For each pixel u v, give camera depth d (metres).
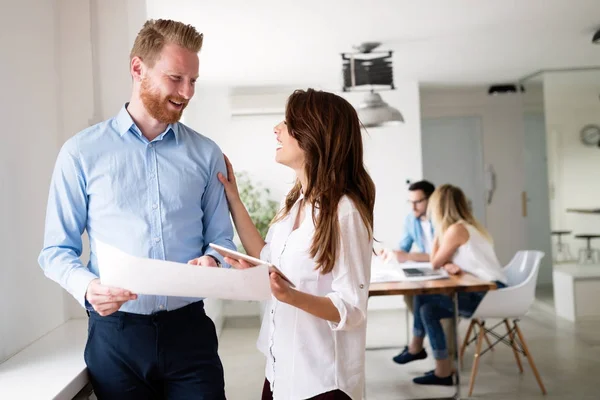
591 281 5.98
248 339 5.62
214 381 1.80
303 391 1.64
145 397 1.75
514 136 7.89
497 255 8.02
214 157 1.86
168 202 1.74
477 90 7.77
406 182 6.66
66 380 1.67
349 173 1.72
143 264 1.33
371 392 4.07
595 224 6.52
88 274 1.58
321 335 1.66
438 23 4.28
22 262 2.08
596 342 5.12
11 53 2.04
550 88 6.46
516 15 4.19
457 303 3.76
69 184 1.70
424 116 7.85
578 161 6.52
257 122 6.64
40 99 2.29
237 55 5.01
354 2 3.70
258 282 1.39
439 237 4.23
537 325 5.86
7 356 1.93
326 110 1.70
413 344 4.47
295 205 1.82
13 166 2.03
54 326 2.37
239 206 1.96
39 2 2.31
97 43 2.55
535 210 7.11
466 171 8.05
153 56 1.65
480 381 4.16
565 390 3.93
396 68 5.89
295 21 4.07
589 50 5.51
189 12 3.79
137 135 1.75
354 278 1.63
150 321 1.71
